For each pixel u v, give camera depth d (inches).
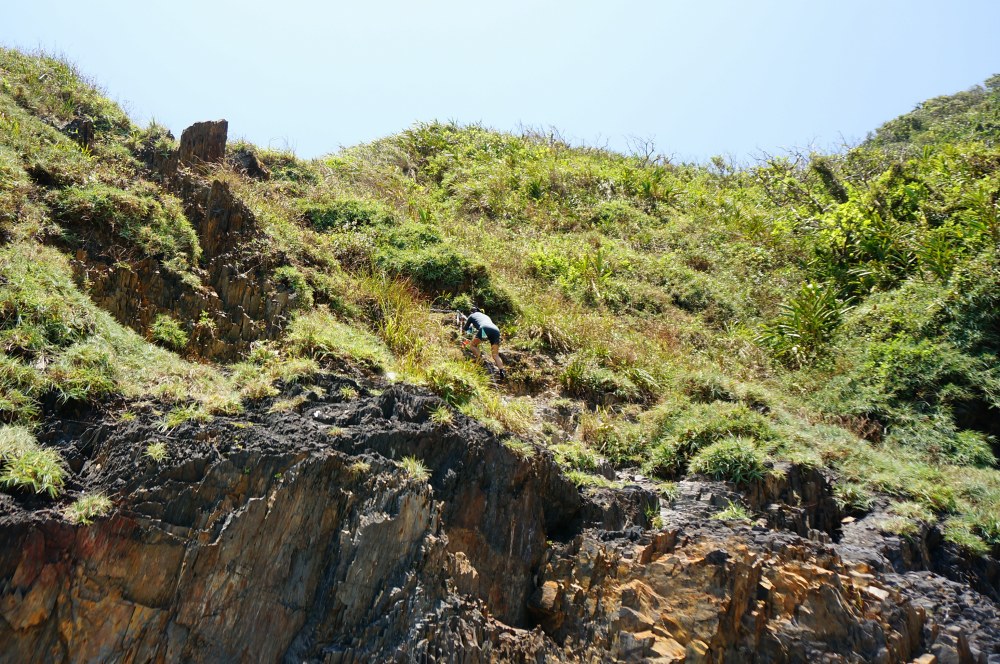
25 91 423.8
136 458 179.0
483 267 420.8
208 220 324.8
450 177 684.7
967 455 340.8
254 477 183.9
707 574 209.8
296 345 265.1
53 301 217.0
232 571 172.2
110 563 161.9
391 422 216.8
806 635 210.2
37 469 165.6
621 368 374.0
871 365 400.5
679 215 676.7
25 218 261.4
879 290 504.7
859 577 234.2
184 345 263.9
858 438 350.6
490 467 218.2
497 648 185.5
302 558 180.9
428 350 323.0
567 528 232.4
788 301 510.0
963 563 267.3
